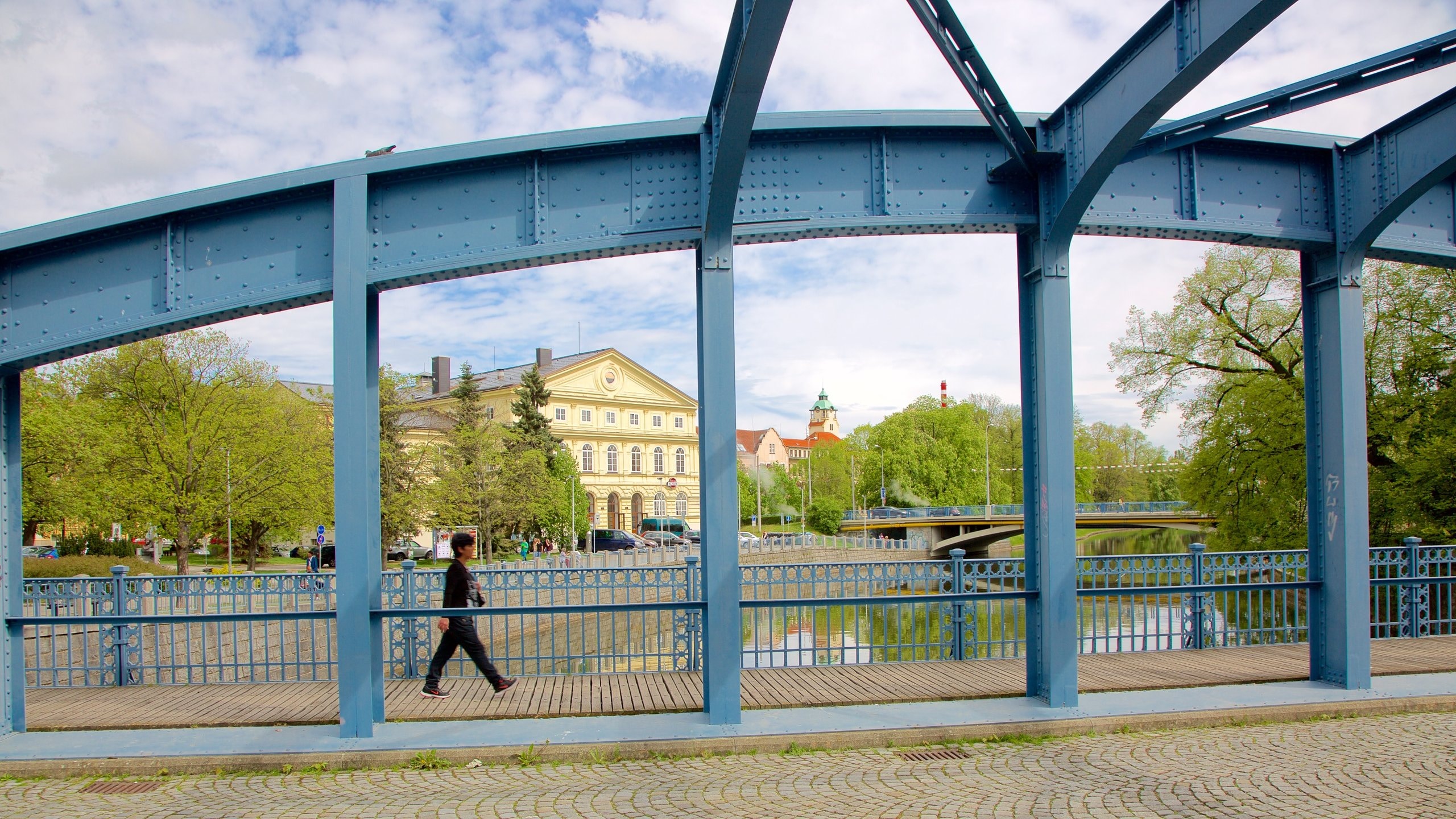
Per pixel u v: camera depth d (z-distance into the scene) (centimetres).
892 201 739
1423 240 829
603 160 728
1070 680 754
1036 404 784
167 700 831
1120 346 3216
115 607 928
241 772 639
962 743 689
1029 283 788
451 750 651
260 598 1864
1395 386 2738
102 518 2825
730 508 710
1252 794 558
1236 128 688
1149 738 697
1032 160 734
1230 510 3000
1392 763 621
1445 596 1368
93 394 2939
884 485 8019
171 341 2872
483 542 4488
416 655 957
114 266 704
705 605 712
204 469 2870
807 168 737
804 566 977
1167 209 776
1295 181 811
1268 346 2958
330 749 652
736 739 671
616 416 8081
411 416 5341
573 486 5666
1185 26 571
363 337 688
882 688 830
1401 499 2344
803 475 9781
